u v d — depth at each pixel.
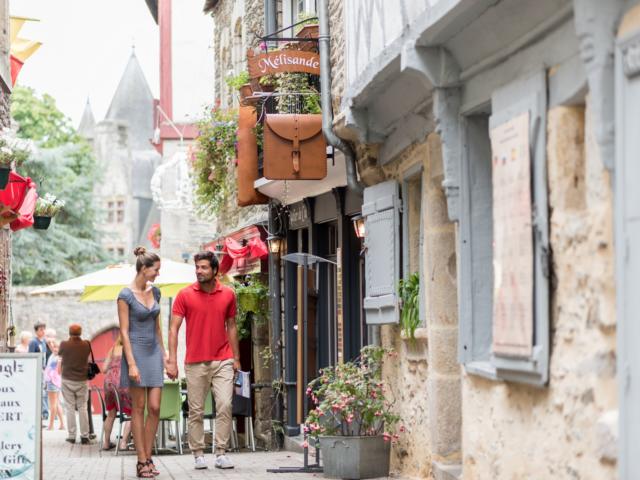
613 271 6.77
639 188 6.23
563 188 7.61
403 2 10.91
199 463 14.85
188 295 14.88
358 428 13.20
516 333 8.19
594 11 6.61
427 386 12.04
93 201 70.06
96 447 21.95
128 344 13.74
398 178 13.16
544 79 7.93
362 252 14.24
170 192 45.53
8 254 21.19
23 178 15.43
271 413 20.55
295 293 20.27
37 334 30.11
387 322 13.08
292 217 20.16
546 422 7.86
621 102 6.45
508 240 8.40
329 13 15.52
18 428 11.08
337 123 14.34
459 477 10.52
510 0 8.09
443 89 10.04
